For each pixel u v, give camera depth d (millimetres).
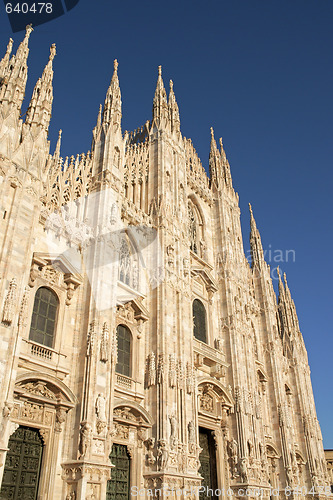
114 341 28953
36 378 24484
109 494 27562
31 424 24344
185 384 34094
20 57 29812
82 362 27281
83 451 24531
